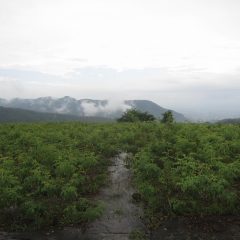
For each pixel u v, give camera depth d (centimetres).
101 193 1697
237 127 2775
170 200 1493
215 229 1358
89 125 3397
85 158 1969
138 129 2870
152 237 1342
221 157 1848
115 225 1427
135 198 1630
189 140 2256
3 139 2527
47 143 2400
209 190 1469
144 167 1733
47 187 1575
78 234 1366
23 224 1416
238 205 1477
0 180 1602
